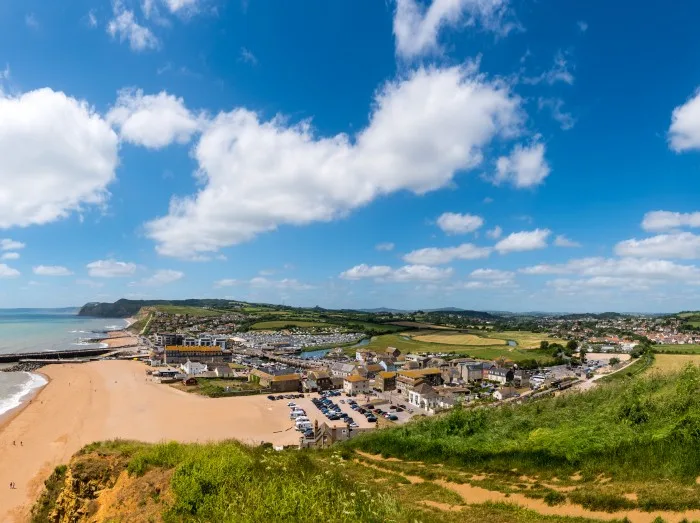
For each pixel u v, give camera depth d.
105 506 18.09
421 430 37.16
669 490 17.08
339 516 13.04
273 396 114.25
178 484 15.35
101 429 76.12
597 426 27.02
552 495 19.05
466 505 19.31
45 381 123.56
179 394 112.62
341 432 55.06
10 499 47.53
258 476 15.83
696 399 25.61
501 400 106.06
